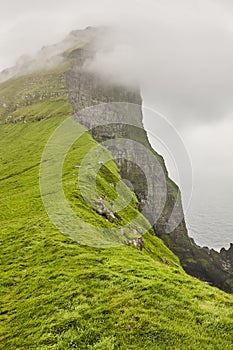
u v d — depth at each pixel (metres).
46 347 21.52
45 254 38.78
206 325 22.11
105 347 20.45
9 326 25.31
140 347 20.22
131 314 23.38
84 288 28.28
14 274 34.88
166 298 25.50
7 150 178.00
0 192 96.06
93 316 23.70
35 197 72.25
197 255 178.75
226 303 26.00
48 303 27.08
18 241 45.28
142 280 29.00
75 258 36.09
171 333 21.23
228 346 20.03
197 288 29.06
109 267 33.28
